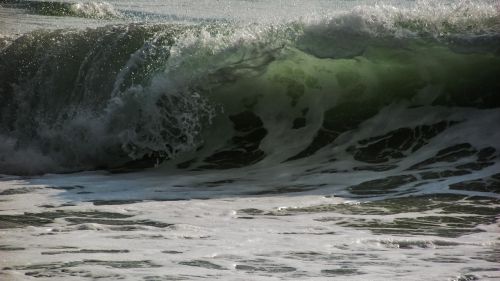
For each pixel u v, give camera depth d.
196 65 40.41
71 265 20.02
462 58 38.81
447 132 37.09
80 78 43.31
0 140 42.47
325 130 39.00
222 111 39.78
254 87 40.16
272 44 40.59
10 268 19.73
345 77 39.84
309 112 39.84
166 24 45.28
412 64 39.25
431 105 38.62
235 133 39.53
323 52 40.06
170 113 39.72
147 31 44.19
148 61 41.84
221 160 38.19
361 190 31.08
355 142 37.94
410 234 24.16
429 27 39.69
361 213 27.22
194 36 41.69
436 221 25.97
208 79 40.06
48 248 21.91
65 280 18.69
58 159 40.50
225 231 24.31
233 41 40.78
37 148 41.66
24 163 40.03
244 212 27.42
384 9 40.38
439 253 21.73
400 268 20.08
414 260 20.94
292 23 41.03
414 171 33.69
